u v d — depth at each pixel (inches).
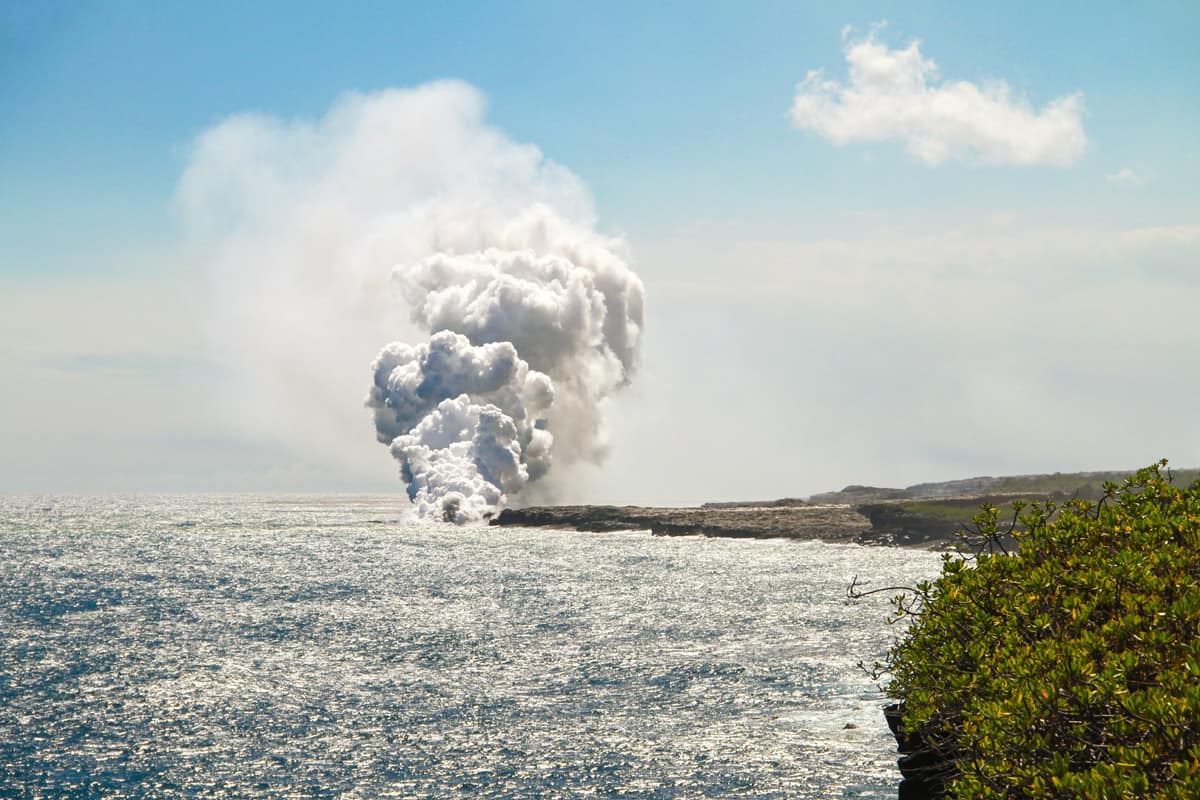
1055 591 815.1
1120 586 764.0
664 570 7111.2
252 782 2134.6
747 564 7436.0
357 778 2154.3
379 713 2738.7
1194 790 514.9
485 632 4279.0
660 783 2076.8
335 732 2532.0
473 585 6338.6
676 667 3336.6
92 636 4256.9
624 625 4404.5
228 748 2390.5
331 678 3267.7
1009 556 914.7
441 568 7583.7
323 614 4975.4
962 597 897.5
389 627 4480.8
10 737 2496.3
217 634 4301.2
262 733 2529.5
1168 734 565.3
